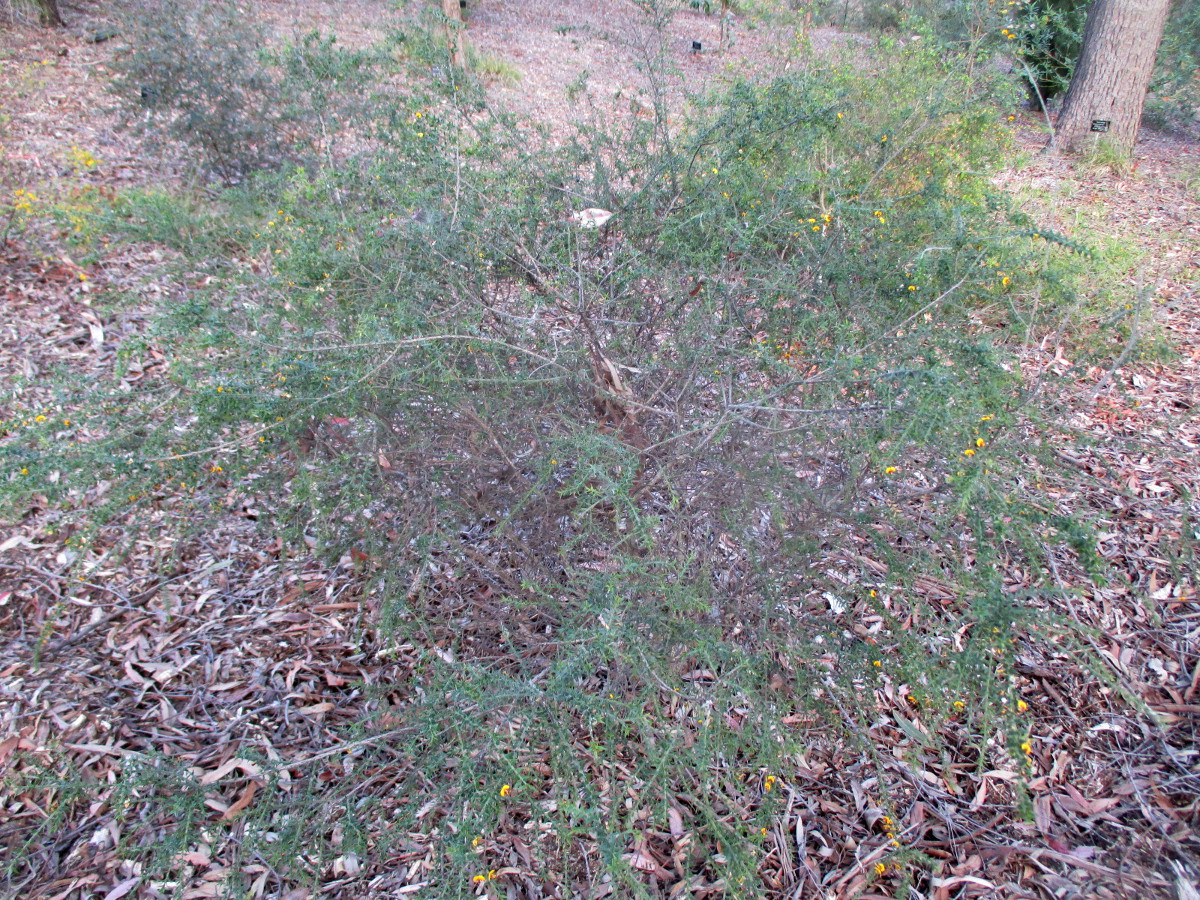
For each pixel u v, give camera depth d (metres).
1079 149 7.10
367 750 2.15
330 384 1.87
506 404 2.32
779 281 2.29
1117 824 2.00
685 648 2.12
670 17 3.28
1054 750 2.18
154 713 2.28
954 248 2.19
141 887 1.88
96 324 3.85
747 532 2.24
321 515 2.17
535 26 10.58
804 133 2.78
